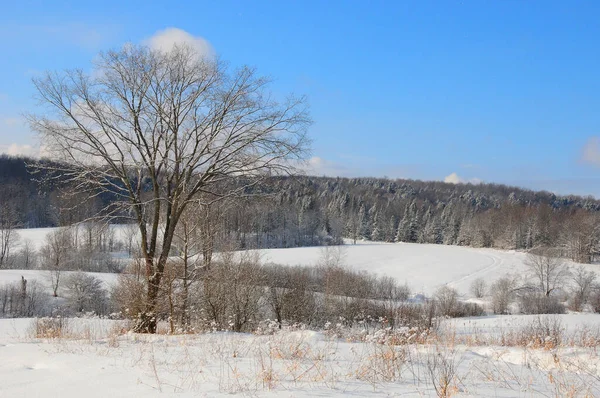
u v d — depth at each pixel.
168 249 15.73
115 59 14.31
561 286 61.56
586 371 7.07
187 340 11.22
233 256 23.17
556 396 5.17
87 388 5.54
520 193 179.25
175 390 5.36
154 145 15.00
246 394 5.13
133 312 15.59
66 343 10.44
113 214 15.51
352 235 121.56
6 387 5.65
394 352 7.58
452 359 8.09
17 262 58.59
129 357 8.17
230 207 17.20
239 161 15.24
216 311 20.80
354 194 138.38
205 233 18.69
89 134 14.41
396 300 39.72
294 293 30.97
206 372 6.56
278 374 6.40
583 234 85.38
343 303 33.09
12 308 38.59
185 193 15.99
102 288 40.41
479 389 5.69
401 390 5.50
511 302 56.47
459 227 122.12
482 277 73.44
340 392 5.29
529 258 65.06
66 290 40.94
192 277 17.52
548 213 110.50
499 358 9.03
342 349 9.13
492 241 113.19
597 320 23.62
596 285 58.62
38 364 7.56
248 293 22.98
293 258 71.00
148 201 15.36
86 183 14.96
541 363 8.15
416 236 125.50
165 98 14.70
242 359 7.88
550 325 16.03
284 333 11.41
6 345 10.49
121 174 15.04
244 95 14.84
